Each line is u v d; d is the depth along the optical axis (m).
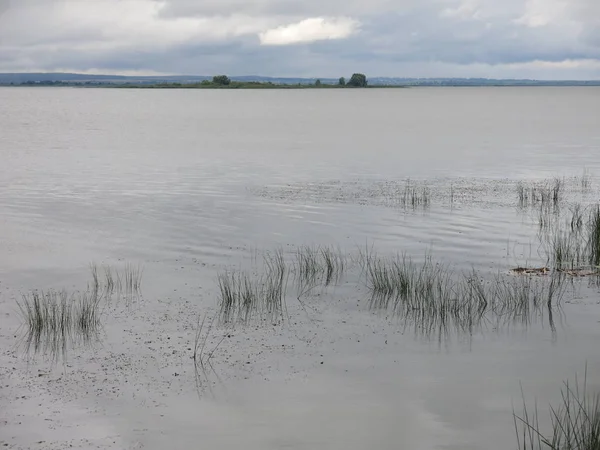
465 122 79.06
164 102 157.88
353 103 153.25
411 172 34.03
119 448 8.61
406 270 16.36
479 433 9.02
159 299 14.53
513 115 95.69
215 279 15.98
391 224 21.62
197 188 28.98
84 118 87.62
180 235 20.30
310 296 14.72
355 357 11.52
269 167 36.16
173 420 9.34
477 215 22.94
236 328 12.86
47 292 15.04
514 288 14.95
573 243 18.95
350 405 9.79
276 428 9.12
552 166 36.28
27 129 66.00
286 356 11.54
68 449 8.57
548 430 9.07
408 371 10.95
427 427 9.19
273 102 159.38
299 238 19.92
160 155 42.00
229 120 83.81
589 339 12.25
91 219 22.62
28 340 12.20
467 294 14.66
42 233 20.58
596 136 56.31
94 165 36.97
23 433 8.96
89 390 10.24
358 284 15.52
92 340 12.22
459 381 10.59
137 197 26.81
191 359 11.39
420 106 134.38
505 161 38.56
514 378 10.69
